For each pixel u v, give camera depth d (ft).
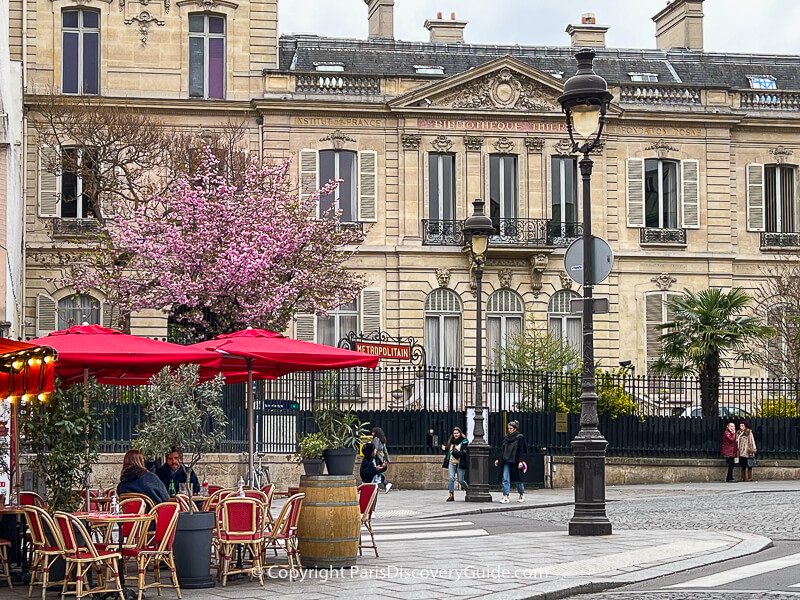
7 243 80.94
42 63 146.20
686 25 175.01
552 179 157.79
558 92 157.48
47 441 50.88
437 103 154.81
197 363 52.90
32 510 45.27
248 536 48.80
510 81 156.56
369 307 152.97
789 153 163.32
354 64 160.76
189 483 55.01
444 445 110.63
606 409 116.26
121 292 130.11
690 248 160.15
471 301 154.81
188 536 47.80
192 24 151.43
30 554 50.60
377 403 131.13
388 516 82.38
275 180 136.15
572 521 64.03
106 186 138.92
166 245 128.06
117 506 47.03
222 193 130.31
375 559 55.67
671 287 159.33
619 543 60.08
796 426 121.70
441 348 154.51
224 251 126.31
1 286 79.05
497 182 157.17
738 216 162.30
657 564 52.49
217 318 128.67
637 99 160.35
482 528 73.56
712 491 105.09
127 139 139.74
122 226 130.11
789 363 142.41
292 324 150.51
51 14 146.61
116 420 98.89
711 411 120.47
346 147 152.97
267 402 103.91
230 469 101.14
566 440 113.91
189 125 149.18
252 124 151.33
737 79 171.63
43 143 143.95
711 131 161.27
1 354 46.16
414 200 154.40
